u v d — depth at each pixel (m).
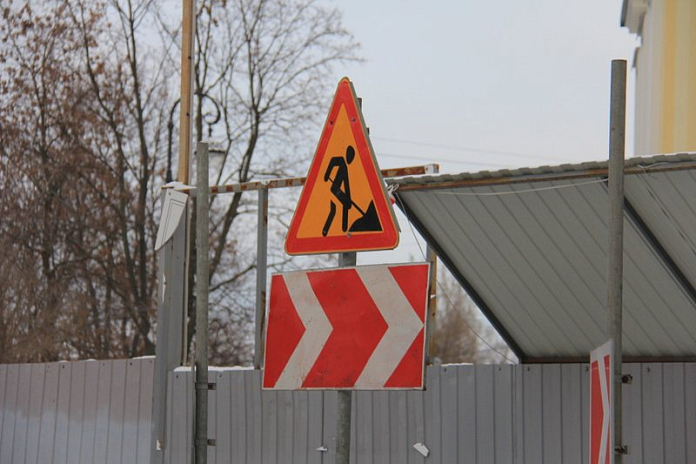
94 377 16.50
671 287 11.59
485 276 12.98
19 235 38.19
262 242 14.46
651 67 23.72
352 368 8.27
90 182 38.59
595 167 10.77
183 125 22.64
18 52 38.47
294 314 8.60
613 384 7.40
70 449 16.75
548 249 12.09
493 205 11.85
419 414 13.16
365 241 8.31
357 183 8.39
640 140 28.22
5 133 38.22
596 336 12.91
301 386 8.48
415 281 8.12
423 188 11.91
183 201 15.25
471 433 12.83
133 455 15.59
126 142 39.44
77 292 38.53
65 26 38.38
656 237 11.19
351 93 8.51
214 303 39.47
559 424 12.30
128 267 39.00
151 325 39.09
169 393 15.09
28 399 17.69
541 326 13.20
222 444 14.54
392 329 8.16
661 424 11.74
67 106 38.22
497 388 12.74
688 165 10.12
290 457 13.92
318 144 8.59
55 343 37.59
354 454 13.51
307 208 8.59
